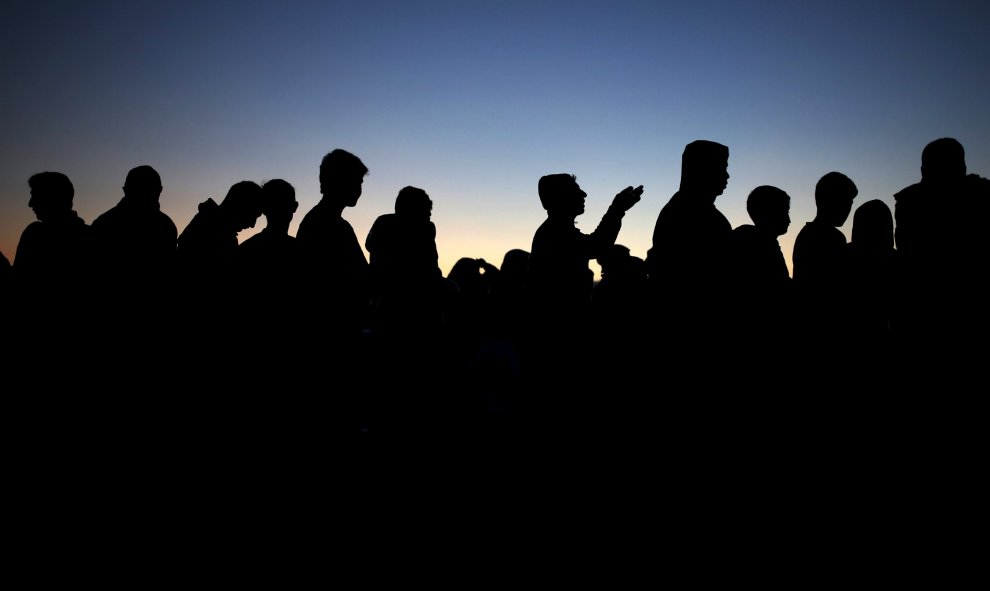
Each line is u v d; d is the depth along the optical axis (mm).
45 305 4059
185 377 3906
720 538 2979
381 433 4141
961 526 2900
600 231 3674
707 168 3641
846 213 4324
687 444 3424
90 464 3686
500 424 3453
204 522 3088
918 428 3463
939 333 3432
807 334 4176
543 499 3434
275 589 2479
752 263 3721
